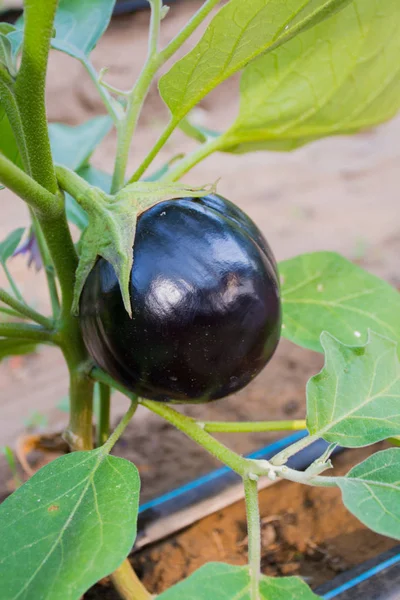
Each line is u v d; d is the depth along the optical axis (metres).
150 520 0.69
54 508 0.46
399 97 0.64
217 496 0.70
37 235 0.60
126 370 0.50
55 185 0.50
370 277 0.61
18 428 1.11
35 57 0.46
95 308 0.49
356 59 0.59
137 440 0.96
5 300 0.56
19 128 0.49
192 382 0.49
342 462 0.75
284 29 0.50
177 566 0.67
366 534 0.70
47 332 0.57
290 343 1.21
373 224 1.89
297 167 2.35
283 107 0.61
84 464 0.48
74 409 0.60
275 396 1.06
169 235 0.48
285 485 0.73
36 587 0.42
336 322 0.59
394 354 0.50
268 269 0.50
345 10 0.56
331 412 0.48
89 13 0.61
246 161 2.43
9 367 1.35
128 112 0.57
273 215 2.02
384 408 0.49
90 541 0.43
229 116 2.87
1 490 0.88
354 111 0.64
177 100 0.53
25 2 0.44
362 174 2.26
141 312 0.48
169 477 0.88
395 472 0.45
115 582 0.59
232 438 0.97
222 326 0.48
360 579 0.57
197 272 0.48
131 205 0.49
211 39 0.49
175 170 0.61
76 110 2.73
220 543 0.69
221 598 0.43
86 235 0.50
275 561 0.68
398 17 0.58
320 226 1.92
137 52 3.25
